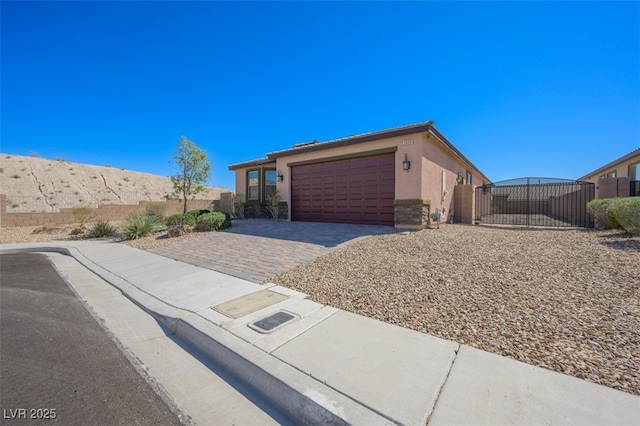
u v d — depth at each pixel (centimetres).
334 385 238
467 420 195
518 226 1263
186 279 597
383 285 485
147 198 3597
